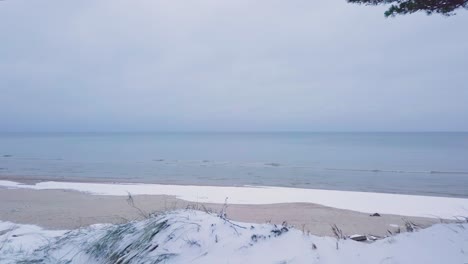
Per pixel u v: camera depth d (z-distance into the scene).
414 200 12.36
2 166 26.58
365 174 23.05
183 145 67.62
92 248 3.68
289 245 3.12
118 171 24.11
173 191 13.88
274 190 14.55
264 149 53.75
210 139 107.50
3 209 9.66
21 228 7.02
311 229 7.45
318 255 2.89
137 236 3.54
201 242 3.21
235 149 53.84
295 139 103.00
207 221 3.64
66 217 8.45
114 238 3.69
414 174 23.16
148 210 9.40
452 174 23.11
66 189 14.20
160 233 3.45
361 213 9.72
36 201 11.18
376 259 2.80
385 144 68.25
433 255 2.80
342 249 3.06
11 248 4.36
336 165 29.27
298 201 11.94
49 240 4.47
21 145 63.09
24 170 23.88
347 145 65.31
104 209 9.64
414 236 3.31
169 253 3.09
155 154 42.69
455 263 2.64
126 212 9.18
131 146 62.81
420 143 72.69
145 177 20.89
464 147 56.28
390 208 10.77
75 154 41.56
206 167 27.67
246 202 11.58
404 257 2.80
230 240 3.21
